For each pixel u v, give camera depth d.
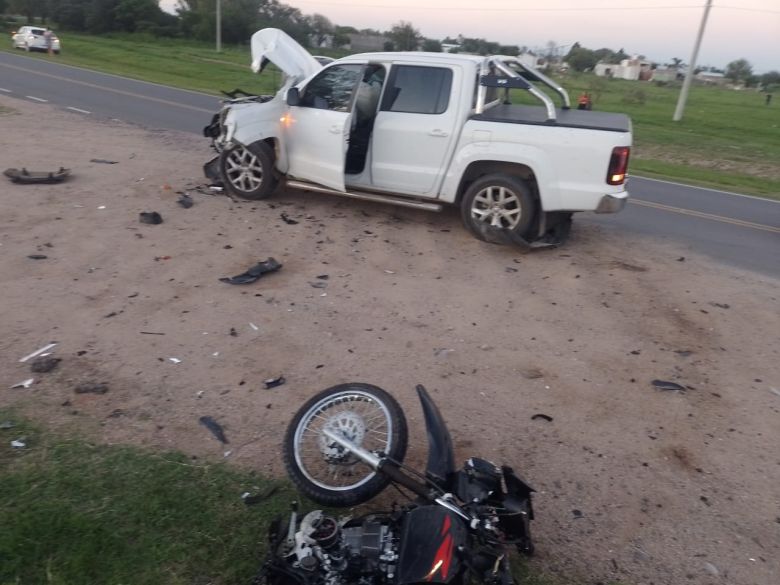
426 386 5.03
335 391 3.84
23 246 7.04
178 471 3.92
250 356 5.26
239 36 64.94
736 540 3.77
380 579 2.92
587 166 7.39
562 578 3.42
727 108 40.62
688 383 5.35
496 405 4.86
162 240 7.49
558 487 4.07
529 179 7.86
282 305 6.14
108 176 9.99
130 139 13.23
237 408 4.59
